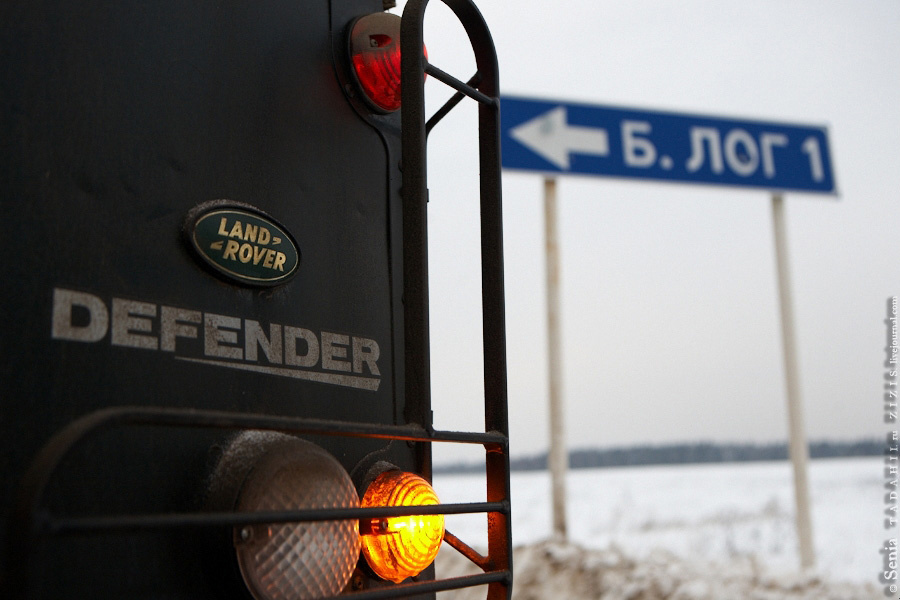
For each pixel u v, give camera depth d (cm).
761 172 806
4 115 103
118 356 109
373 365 146
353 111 152
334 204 144
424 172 125
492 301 137
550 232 865
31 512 73
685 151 790
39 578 96
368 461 139
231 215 126
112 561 103
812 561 841
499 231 139
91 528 77
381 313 150
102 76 114
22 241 102
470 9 144
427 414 118
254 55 136
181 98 123
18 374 99
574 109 773
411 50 127
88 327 106
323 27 149
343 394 139
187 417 87
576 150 764
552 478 865
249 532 107
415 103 126
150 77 120
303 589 112
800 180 816
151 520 82
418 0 130
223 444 117
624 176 770
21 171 103
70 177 108
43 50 108
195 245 119
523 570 792
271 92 137
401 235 157
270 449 114
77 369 104
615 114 782
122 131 115
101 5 116
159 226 117
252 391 124
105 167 112
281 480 112
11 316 100
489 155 143
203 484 113
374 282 150
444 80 133
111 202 112
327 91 147
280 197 135
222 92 129
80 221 108
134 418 83
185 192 121
